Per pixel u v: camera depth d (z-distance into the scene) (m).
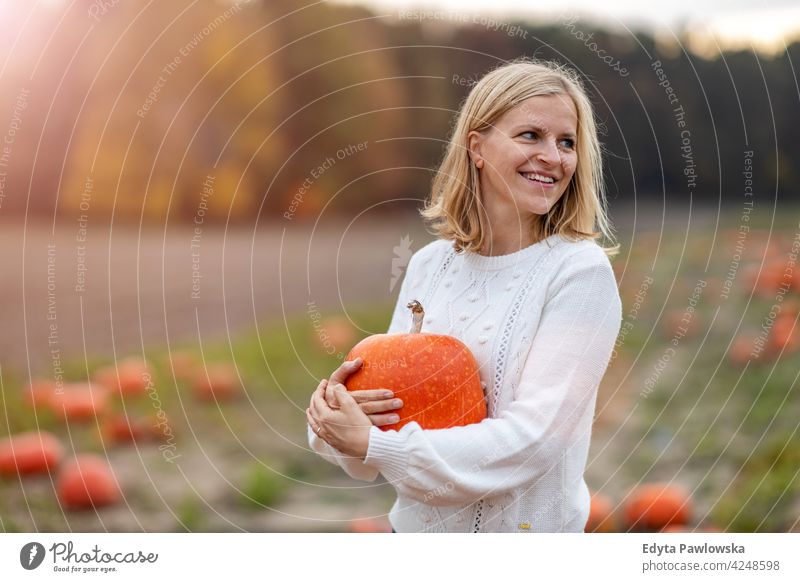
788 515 3.69
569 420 1.99
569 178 2.15
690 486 4.30
